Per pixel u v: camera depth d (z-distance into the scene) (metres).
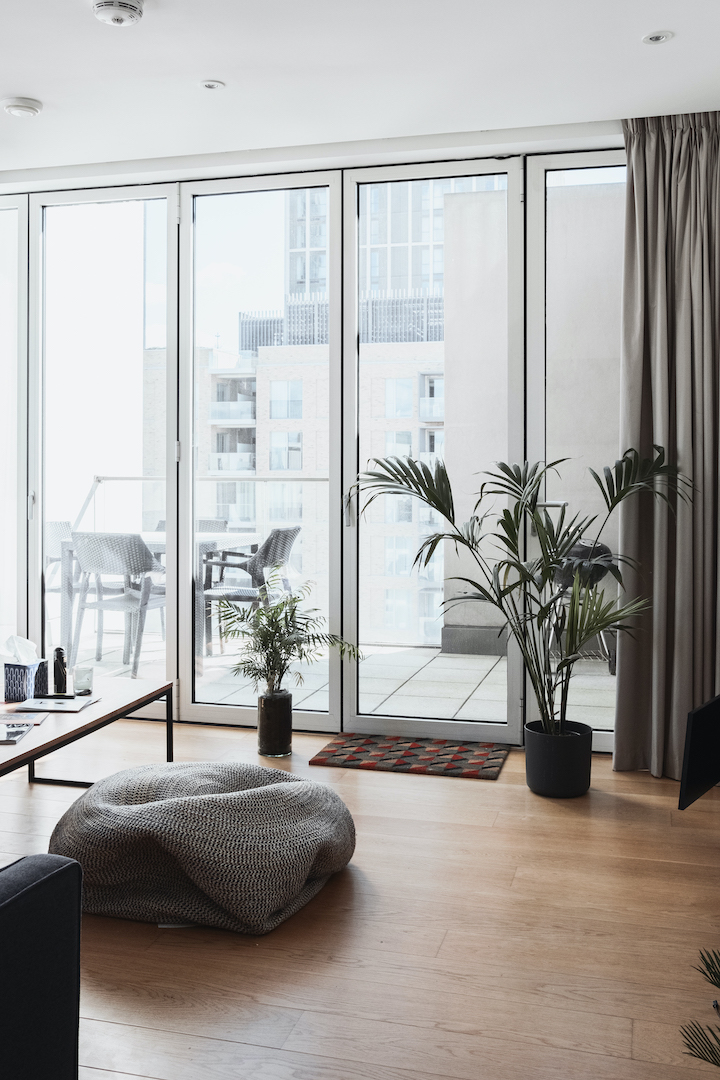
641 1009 2.13
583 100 3.74
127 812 2.60
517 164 4.23
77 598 4.93
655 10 2.99
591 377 4.20
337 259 4.46
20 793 3.68
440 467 3.81
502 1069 1.91
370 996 2.19
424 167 4.34
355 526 4.49
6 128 4.05
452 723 4.42
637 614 3.94
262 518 4.64
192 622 4.78
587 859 3.01
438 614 4.42
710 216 3.86
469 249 4.34
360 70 3.45
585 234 4.19
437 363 4.39
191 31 3.13
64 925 1.55
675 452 3.92
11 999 1.42
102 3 2.89
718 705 1.52
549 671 3.71
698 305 3.84
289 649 4.15
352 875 2.89
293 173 4.50
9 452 4.98
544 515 3.86
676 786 3.80
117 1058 1.95
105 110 3.86
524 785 3.78
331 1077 1.88
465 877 2.87
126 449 4.82
